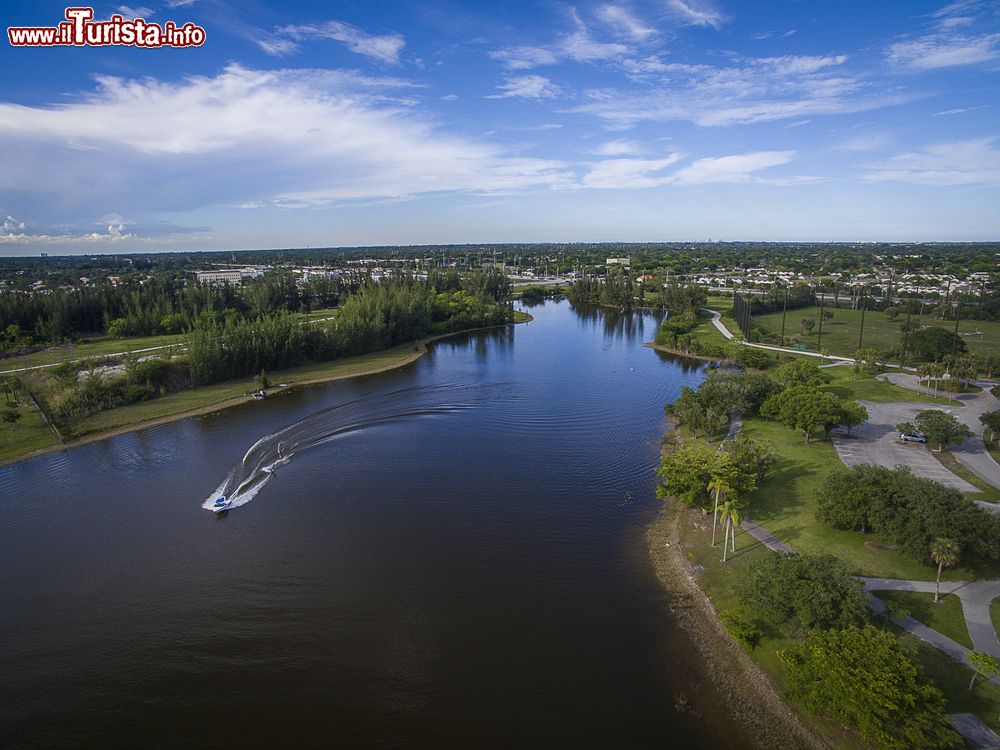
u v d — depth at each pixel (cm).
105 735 4203
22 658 4969
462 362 16362
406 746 4044
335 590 5809
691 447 8988
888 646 3872
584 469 8638
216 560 6378
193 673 4766
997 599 4966
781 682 4353
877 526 5681
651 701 4356
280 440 9944
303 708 4391
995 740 3622
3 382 12250
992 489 7012
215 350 13688
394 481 8300
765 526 6397
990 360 12625
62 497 7919
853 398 11138
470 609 5469
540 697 4425
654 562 6122
